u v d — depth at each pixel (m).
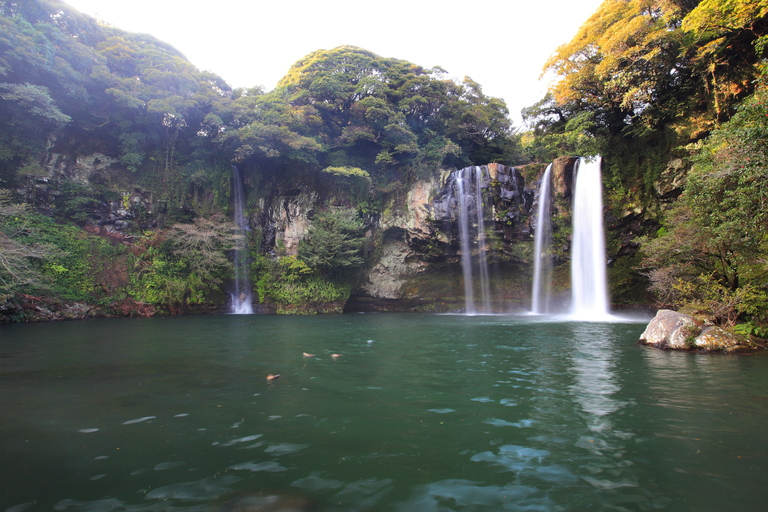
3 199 22.17
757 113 10.52
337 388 7.91
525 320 25.41
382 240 35.22
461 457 4.74
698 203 13.55
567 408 6.66
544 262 33.19
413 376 9.00
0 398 7.12
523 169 33.28
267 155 30.55
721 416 6.27
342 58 38.78
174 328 18.98
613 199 30.94
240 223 33.38
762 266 14.20
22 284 21.03
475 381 8.52
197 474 4.25
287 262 32.38
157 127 31.06
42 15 25.92
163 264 27.80
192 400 7.03
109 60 28.45
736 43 24.23
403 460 4.65
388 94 37.88
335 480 4.14
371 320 24.94
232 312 31.41
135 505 3.61
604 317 28.20
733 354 11.85
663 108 29.14
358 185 34.53
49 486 3.97
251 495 3.81
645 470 4.43
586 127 32.00
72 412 6.32
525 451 4.93
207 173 32.06
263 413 6.32
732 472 4.38
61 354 11.71
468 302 35.16
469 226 33.53
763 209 10.49
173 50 34.19
